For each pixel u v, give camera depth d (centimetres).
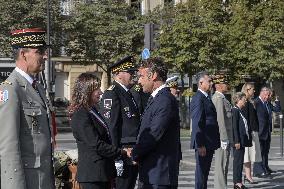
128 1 4203
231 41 3288
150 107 649
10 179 465
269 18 3328
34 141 488
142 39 3475
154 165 643
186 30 3142
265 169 1458
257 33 3259
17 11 3194
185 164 1712
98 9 3469
